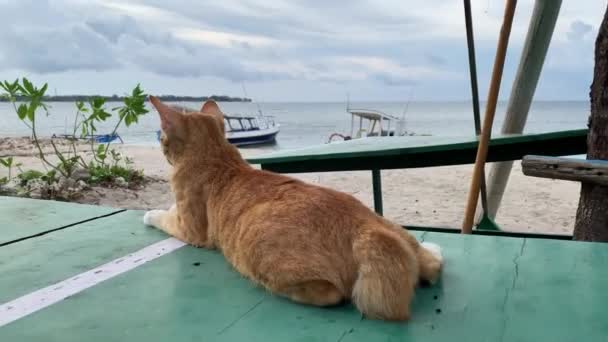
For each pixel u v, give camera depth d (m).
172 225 3.47
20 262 2.98
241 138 33.25
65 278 2.73
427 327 2.13
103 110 9.65
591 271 2.76
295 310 2.29
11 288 2.60
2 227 3.70
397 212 10.19
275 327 2.13
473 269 2.82
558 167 4.22
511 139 5.23
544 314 2.26
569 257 2.99
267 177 2.92
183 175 3.21
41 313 2.29
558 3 6.17
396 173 15.45
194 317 2.24
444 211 10.27
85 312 2.30
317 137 42.12
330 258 2.28
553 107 143.25
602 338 2.04
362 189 12.57
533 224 9.36
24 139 28.41
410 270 2.23
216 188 3.03
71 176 9.85
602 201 4.21
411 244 2.58
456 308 2.32
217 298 2.43
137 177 11.16
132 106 9.34
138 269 2.84
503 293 2.48
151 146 27.17
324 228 2.34
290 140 39.69
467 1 5.57
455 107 170.12
